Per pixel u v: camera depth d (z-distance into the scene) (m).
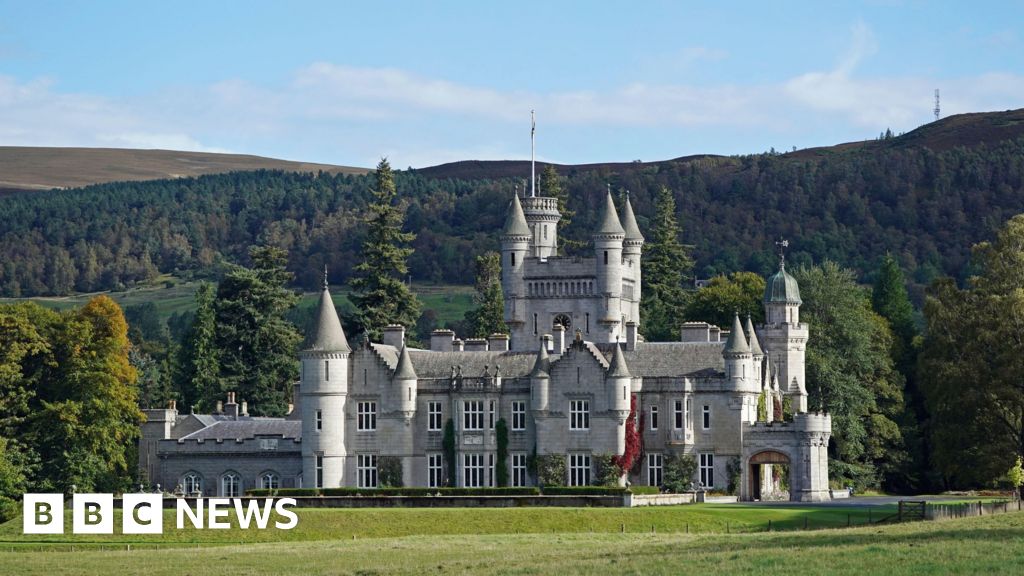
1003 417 146.62
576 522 113.25
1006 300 146.75
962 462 147.88
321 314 144.75
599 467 138.25
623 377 138.38
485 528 112.62
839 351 171.25
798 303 162.25
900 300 197.12
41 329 149.62
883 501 137.50
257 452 149.62
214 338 196.88
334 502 124.75
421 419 143.50
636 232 178.12
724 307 194.12
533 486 139.38
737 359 138.75
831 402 165.25
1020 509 113.44
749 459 138.38
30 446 143.62
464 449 142.25
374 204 197.88
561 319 170.88
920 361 157.38
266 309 197.62
